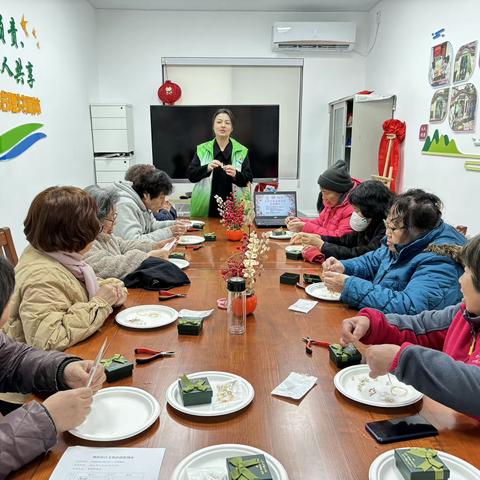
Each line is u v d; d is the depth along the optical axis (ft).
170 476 2.73
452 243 5.35
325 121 18.61
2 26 10.27
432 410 3.46
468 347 3.82
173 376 3.92
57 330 4.42
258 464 2.69
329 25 17.15
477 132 10.80
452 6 11.82
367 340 4.36
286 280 6.52
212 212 12.47
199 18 17.61
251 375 3.95
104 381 3.77
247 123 16.96
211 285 6.45
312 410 3.43
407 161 14.64
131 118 17.81
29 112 11.66
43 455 2.93
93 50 17.12
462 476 2.72
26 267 4.67
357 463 2.87
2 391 3.89
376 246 7.74
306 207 19.24
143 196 9.37
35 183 12.04
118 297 5.32
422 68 13.53
